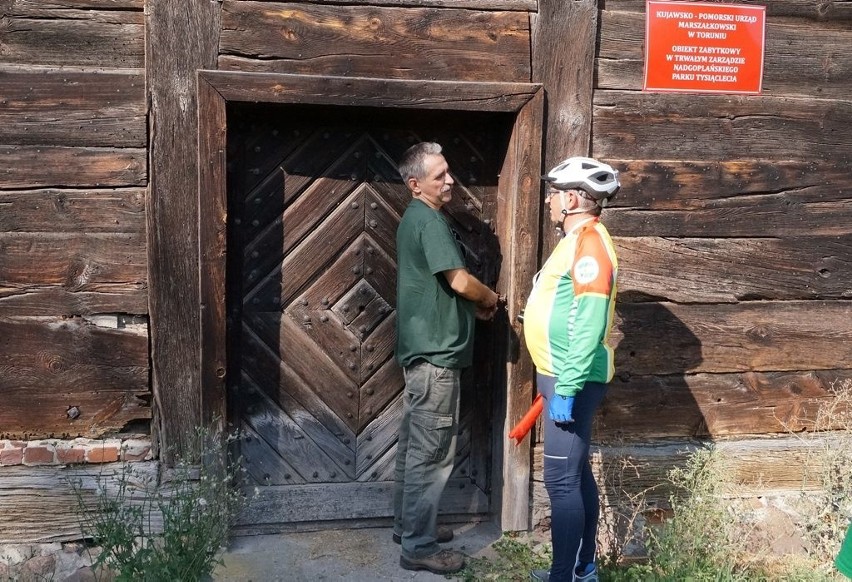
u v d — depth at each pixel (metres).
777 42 4.14
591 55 3.93
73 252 3.63
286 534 4.07
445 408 3.68
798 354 4.33
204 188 3.62
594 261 3.17
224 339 3.71
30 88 3.54
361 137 4.00
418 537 3.76
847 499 4.20
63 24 3.55
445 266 3.54
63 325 3.66
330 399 4.10
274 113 3.87
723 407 4.30
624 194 4.06
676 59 4.04
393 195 4.05
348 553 3.91
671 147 4.09
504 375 4.07
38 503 3.70
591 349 3.12
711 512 3.75
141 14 3.60
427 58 3.79
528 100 3.85
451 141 4.09
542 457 4.11
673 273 4.16
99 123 3.60
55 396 3.69
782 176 4.21
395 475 3.99
